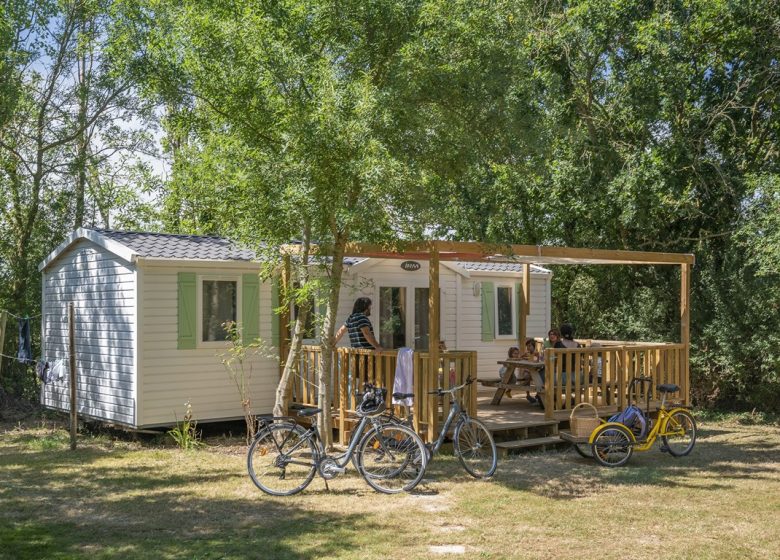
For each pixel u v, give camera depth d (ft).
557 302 73.41
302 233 34.94
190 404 39.86
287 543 22.43
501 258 42.06
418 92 32.71
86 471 32.55
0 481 30.71
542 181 60.54
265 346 42.42
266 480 29.40
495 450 31.65
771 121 57.47
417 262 46.57
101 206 65.82
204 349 40.47
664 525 24.75
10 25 53.47
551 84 57.88
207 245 43.14
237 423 44.45
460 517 25.35
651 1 57.82
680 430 37.45
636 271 62.80
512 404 45.68
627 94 58.08
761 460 36.35
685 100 56.49
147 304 38.81
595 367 40.55
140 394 38.42
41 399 48.73
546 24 60.03
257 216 32.81
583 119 60.75
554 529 24.08
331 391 36.55
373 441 29.78
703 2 55.26
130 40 37.78
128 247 39.27
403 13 33.35
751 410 56.39
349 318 37.50
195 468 33.14
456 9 32.99
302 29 33.40
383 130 31.48
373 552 21.61
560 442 38.60
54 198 62.13
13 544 22.34
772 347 51.31
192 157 57.62
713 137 58.65
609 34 57.98
